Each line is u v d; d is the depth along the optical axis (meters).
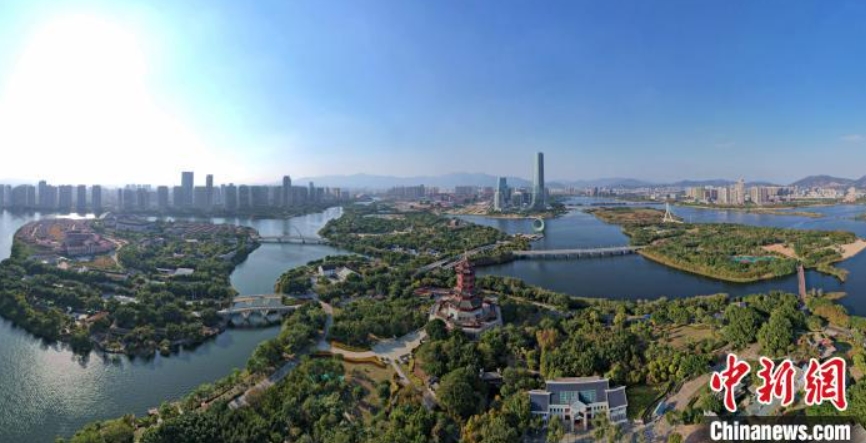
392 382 162.75
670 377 158.88
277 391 151.00
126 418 141.88
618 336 179.12
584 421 135.38
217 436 126.50
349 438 124.81
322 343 199.75
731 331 187.38
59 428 146.88
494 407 142.25
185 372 185.25
